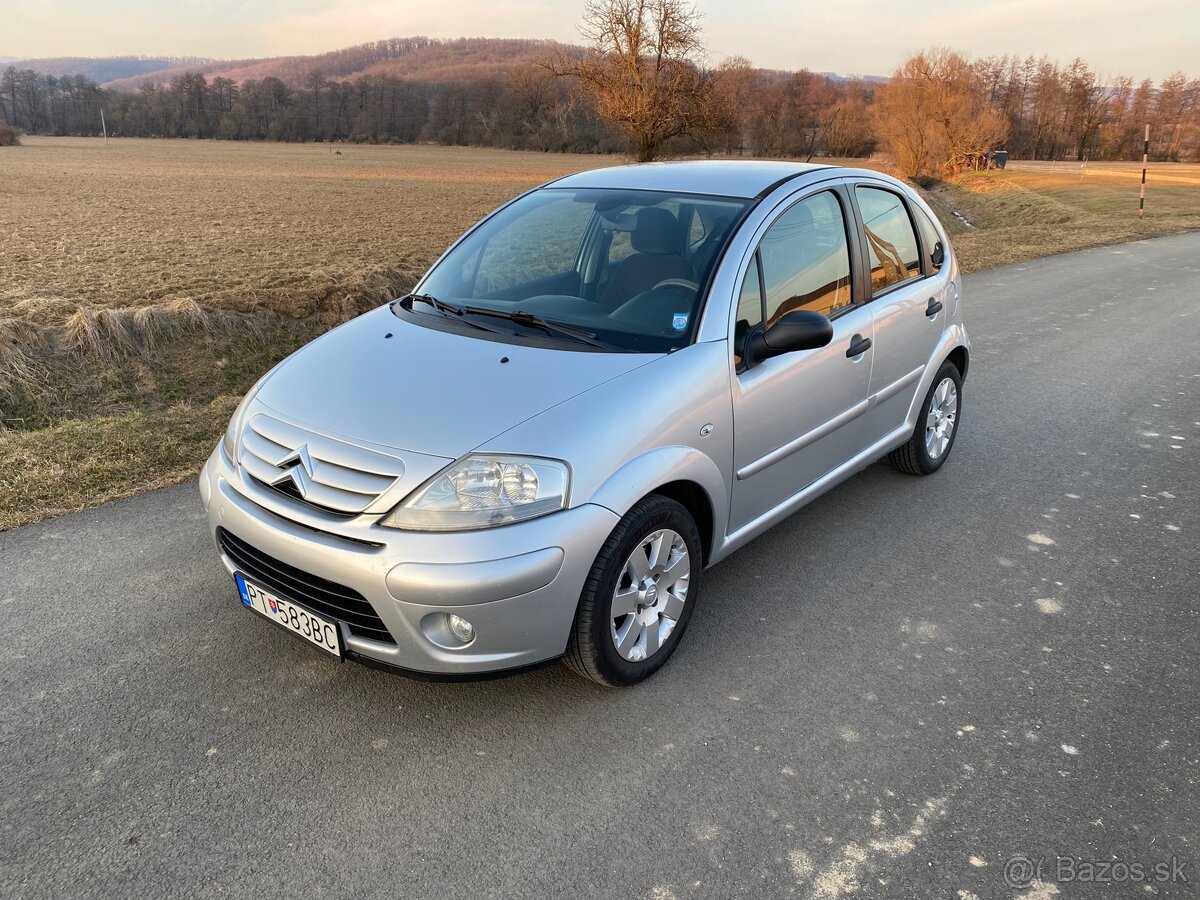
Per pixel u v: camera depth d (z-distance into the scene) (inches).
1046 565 153.6
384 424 104.8
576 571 100.3
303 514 102.2
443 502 96.7
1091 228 801.6
